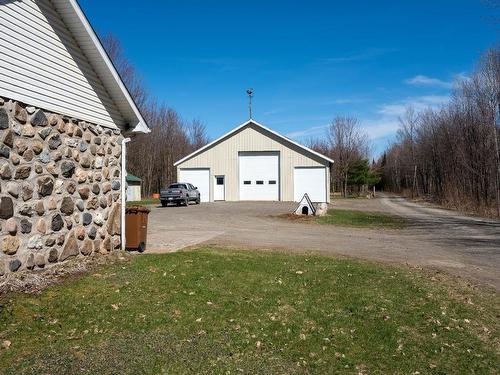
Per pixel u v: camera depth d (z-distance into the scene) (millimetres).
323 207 23891
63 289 6465
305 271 8844
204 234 14805
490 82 34125
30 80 7043
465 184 40750
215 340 5148
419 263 10578
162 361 4520
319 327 5797
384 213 28516
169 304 6238
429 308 6758
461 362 4949
